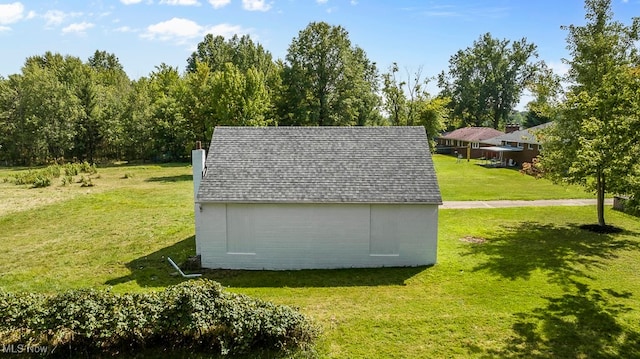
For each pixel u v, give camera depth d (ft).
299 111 157.28
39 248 58.59
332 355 29.50
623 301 38.73
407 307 37.93
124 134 191.72
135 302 29.30
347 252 50.16
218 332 28.86
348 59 163.32
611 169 51.34
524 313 36.32
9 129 178.81
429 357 29.35
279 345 29.04
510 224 70.23
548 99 70.85
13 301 28.55
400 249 50.14
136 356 28.40
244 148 55.11
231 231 50.06
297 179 51.01
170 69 240.53
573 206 85.15
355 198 48.73
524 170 78.48
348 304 38.86
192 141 168.76
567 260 50.67
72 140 190.49
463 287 42.80
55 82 188.65
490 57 259.39
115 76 289.74
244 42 256.52
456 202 89.61
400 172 51.80
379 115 187.83
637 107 47.60
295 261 50.34
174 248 58.03
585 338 31.76
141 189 112.06
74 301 28.89
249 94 138.31
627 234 63.00
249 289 43.29
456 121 275.80
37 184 115.24
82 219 76.13
